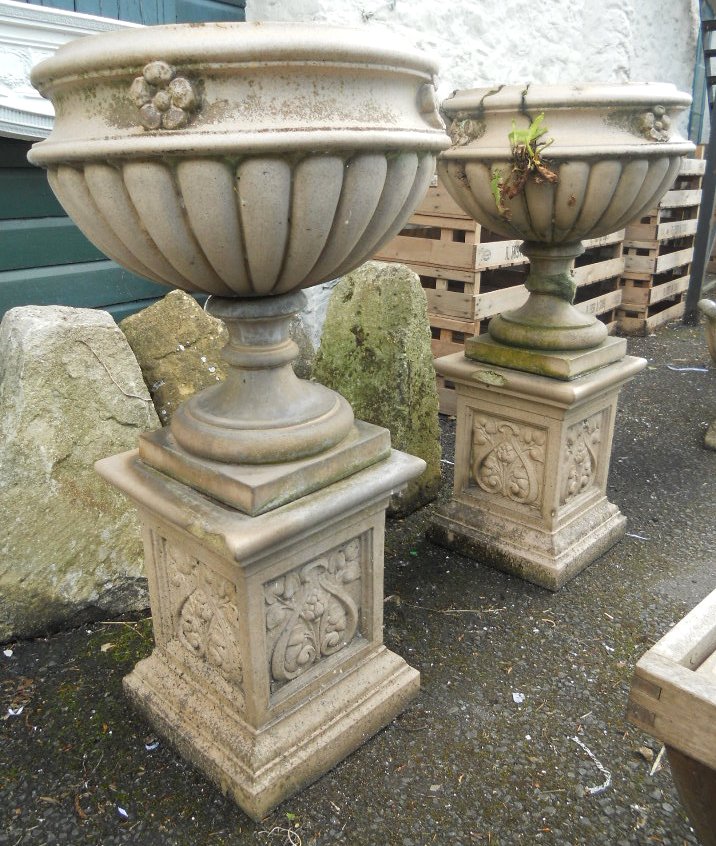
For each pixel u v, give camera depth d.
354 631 1.82
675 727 1.02
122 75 1.16
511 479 2.51
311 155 1.16
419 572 2.55
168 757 1.76
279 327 1.52
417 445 2.90
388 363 2.77
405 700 1.92
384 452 1.69
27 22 2.52
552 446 2.34
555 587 2.42
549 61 5.20
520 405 2.37
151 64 1.11
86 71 1.18
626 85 1.96
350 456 1.60
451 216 3.40
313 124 1.15
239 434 1.49
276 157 1.14
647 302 5.57
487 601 2.38
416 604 2.37
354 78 1.21
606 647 2.17
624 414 4.12
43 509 2.09
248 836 1.56
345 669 1.80
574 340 2.28
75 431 2.14
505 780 1.71
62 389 2.12
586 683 2.02
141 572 2.28
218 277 1.35
